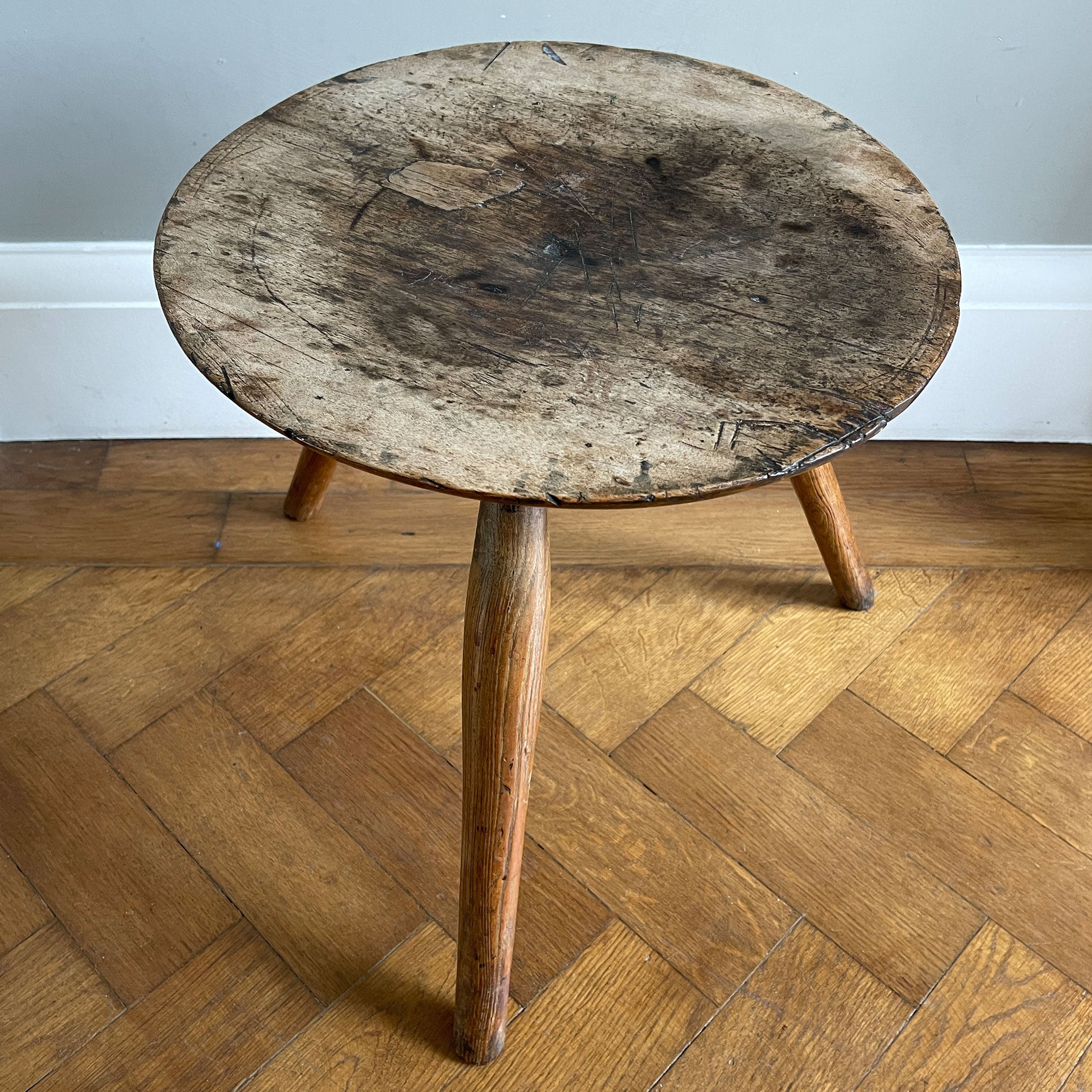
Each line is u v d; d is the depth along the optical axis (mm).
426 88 756
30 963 722
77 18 858
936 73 920
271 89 927
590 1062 689
